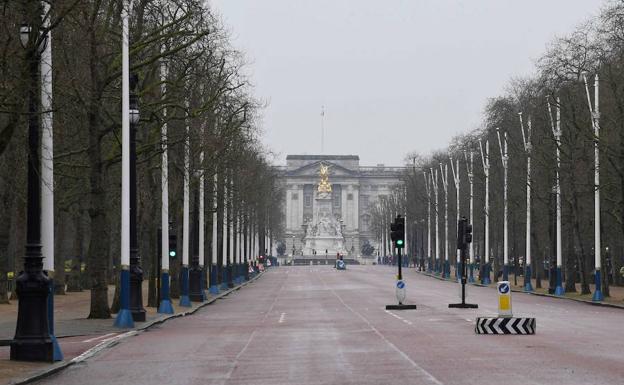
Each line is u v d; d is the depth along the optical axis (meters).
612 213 118.50
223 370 42.69
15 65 45.38
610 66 114.12
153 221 100.56
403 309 95.12
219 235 159.25
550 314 87.38
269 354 49.84
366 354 48.81
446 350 50.22
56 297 121.31
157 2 84.00
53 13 47.31
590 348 51.00
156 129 84.00
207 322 79.25
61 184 109.12
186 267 102.88
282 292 146.62
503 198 175.25
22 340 45.09
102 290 78.94
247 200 182.88
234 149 130.38
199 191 129.88
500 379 37.34
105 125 81.00
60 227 126.50
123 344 57.47
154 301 101.69
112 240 161.25
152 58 77.56
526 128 169.00
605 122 122.31
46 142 48.09
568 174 133.50
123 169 71.88
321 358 47.12
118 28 79.69
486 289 159.00
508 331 62.12
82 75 64.38
